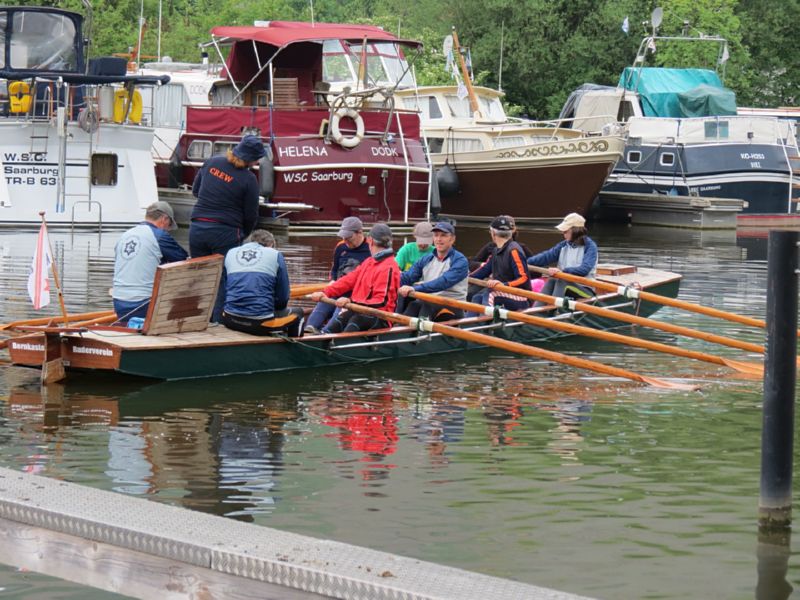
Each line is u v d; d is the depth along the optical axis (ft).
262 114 113.60
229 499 29.76
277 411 39.60
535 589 16.37
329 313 50.62
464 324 52.16
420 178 117.80
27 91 108.78
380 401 41.68
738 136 139.64
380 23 214.90
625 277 67.51
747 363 51.06
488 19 204.23
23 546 19.69
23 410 38.73
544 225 130.31
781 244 26.61
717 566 25.63
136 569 18.49
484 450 35.24
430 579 16.66
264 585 17.35
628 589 24.29
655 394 43.96
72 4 185.68
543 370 48.29
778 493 28.32
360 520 28.40
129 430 36.47
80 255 85.51
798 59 218.38
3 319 55.16
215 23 221.25
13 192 106.32
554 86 204.64
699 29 199.93
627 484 31.89
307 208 111.86
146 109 134.00
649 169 138.82
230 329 46.21
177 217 123.03
